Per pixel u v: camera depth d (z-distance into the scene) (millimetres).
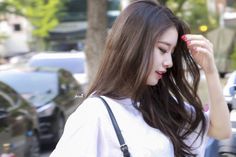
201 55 2496
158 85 2559
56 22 27969
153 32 2270
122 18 2330
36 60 14453
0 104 7062
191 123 2547
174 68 2570
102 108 2281
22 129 7531
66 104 10484
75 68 13945
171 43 2332
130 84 2301
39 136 8609
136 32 2275
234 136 3607
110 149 2250
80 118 2270
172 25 2332
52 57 14570
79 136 2238
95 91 2359
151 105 2428
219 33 11391
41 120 9609
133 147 2248
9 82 10383
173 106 2557
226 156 3662
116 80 2314
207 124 2584
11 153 6859
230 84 4031
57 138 9922
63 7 29375
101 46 10203
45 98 10016
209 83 2539
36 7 26844
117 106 2305
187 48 2518
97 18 10188
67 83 10961
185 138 2527
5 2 25953
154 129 2367
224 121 2568
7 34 33500
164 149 2311
